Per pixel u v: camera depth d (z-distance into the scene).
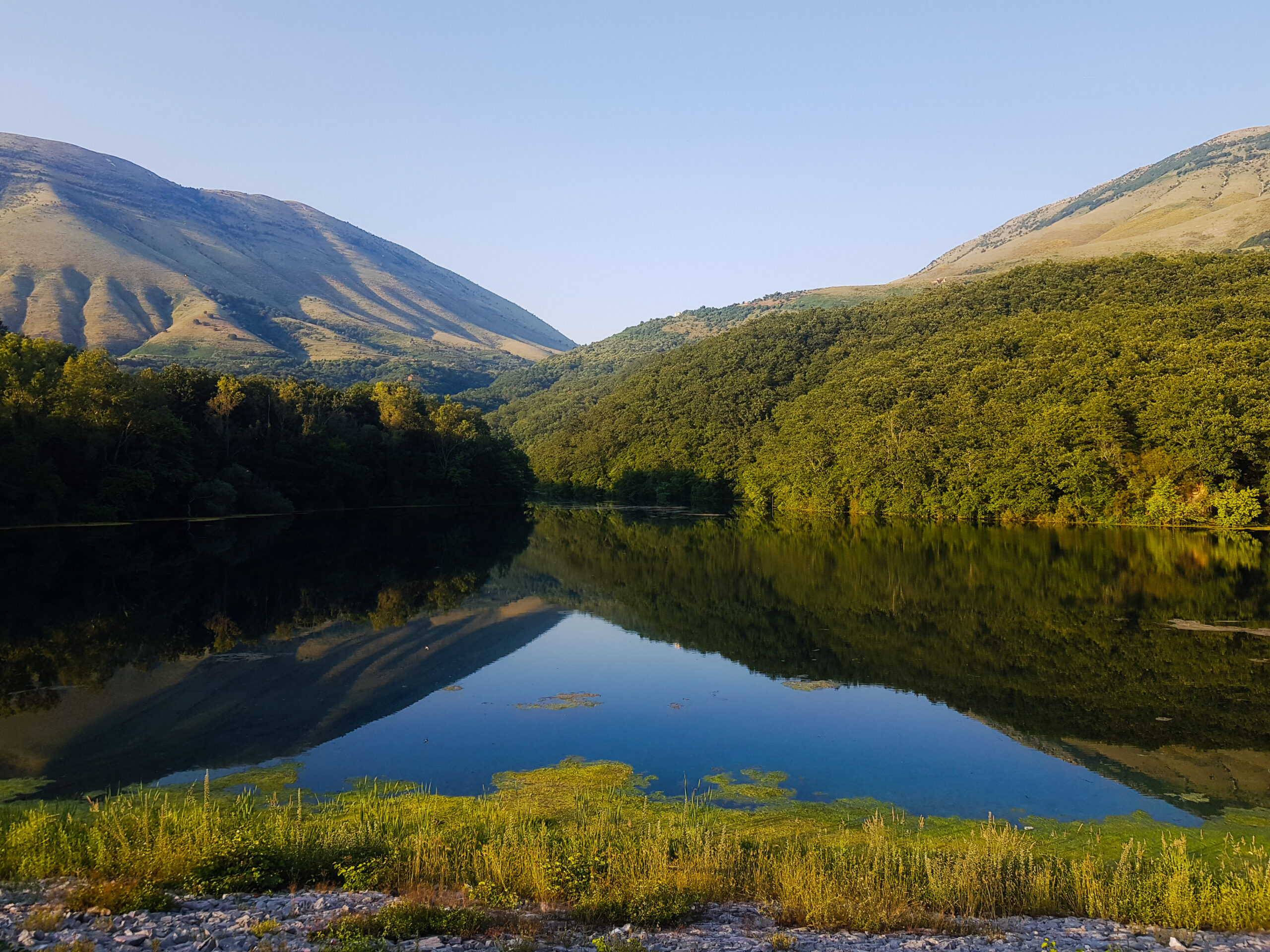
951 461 100.81
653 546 79.31
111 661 34.59
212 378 106.00
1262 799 20.38
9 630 40.00
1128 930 12.44
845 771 22.50
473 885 13.59
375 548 76.81
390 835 16.08
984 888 13.73
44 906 12.03
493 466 137.00
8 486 72.19
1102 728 26.08
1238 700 28.75
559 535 91.88
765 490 130.25
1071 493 88.62
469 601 50.09
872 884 13.88
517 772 22.50
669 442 159.50
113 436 83.88
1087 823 18.78
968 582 54.22
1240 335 92.94
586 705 29.05
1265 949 11.73
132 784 21.38
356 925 11.47
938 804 20.11
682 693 30.56
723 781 21.66
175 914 11.91
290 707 28.72
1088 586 51.31
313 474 109.44
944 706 28.59
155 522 88.75
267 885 13.41
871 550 72.94
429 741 25.17
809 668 34.16
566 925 12.33
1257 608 43.88
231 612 45.38
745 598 50.66
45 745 24.52
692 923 12.59
